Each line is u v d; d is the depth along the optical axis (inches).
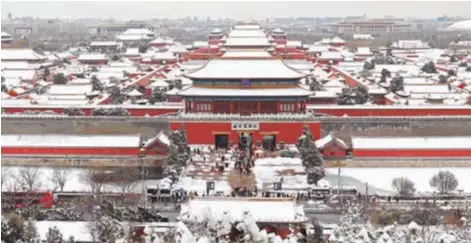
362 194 6328.7
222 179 6820.9
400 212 5433.1
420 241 4128.9
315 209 5816.9
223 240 3319.4
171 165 6855.3
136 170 7101.4
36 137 7854.3
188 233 3321.9
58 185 6437.0
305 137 6948.8
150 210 5315.0
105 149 7696.9
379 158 7588.6
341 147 7618.1
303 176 6899.6
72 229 4717.0
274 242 3390.7
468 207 5502.0
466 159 7539.4
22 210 5280.5
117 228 4564.5
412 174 7047.2
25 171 6456.7
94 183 6348.4
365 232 3900.1
